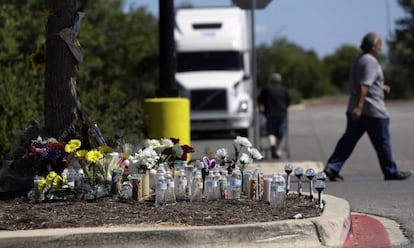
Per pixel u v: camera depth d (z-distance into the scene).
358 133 17.14
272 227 9.63
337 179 17.27
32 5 27.66
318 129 40.09
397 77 88.69
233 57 34.12
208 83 33.00
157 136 15.69
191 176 11.66
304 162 22.53
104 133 17.27
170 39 15.66
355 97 17.05
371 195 15.07
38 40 26.47
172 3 15.67
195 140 34.03
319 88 102.12
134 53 41.59
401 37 87.38
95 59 33.88
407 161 24.30
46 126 12.57
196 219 10.17
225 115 33.00
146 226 9.78
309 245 9.77
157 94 15.90
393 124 42.03
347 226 10.54
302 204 11.43
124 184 11.41
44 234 9.20
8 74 18.67
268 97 25.92
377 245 10.47
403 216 12.67
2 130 17.25
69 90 12.54
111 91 20.94
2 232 9.44
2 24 23.45
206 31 34.31
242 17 34.97
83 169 11.43
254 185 11.70
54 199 11.34
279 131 26.02
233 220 10.14
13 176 12.19
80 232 9.26
